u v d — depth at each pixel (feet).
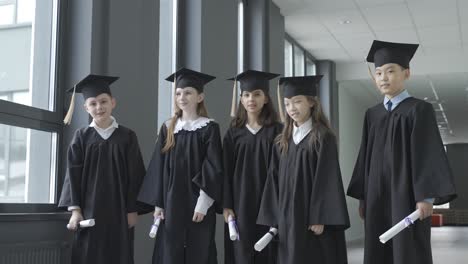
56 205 13.87
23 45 13.51
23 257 11.94
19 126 12.93
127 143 11.47
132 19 15.90
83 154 11.25
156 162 11.45
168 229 10.93
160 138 11.69
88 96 11.39
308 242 10.48
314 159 10.68
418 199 9.60
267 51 26.91
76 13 14.71
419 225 9.76
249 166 11.42
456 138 81.97
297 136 10.93
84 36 14.57
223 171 11.39
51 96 14.28
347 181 44.75
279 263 10.61
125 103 15.35
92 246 10.80
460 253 31.96
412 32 32.86
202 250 11.05
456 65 37.50
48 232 13.06
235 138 11.74
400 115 10.15
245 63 26.68
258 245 10.31
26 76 13.55
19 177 13.00
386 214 10.07
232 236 10.54
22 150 13.08
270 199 10.96
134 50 15.93
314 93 11.04
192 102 11.56
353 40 34.60
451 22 30.89
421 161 9.74
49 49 14.40
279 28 28.96
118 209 11.14
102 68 14.74
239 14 26.55
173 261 10.84
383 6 28.37
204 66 20.13
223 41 21.70
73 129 14.34
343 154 43.65
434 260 27.61
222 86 21.42
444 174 9.57
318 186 10.43
